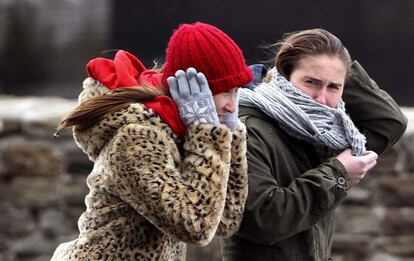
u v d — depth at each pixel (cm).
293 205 1058
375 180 2048
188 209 966
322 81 1093
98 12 3083
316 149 1128
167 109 998
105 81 1030
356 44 2852
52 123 2114
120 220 1017
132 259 1015
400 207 2050
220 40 1015
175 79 1006
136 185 975
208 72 1010
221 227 1045
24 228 2136
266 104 1094
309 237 1113
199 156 988
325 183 1066
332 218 1172
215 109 1004
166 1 2945
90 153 1028
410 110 2286
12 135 2123
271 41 2847
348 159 1088
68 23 3164
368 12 2841
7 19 3188
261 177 1067
